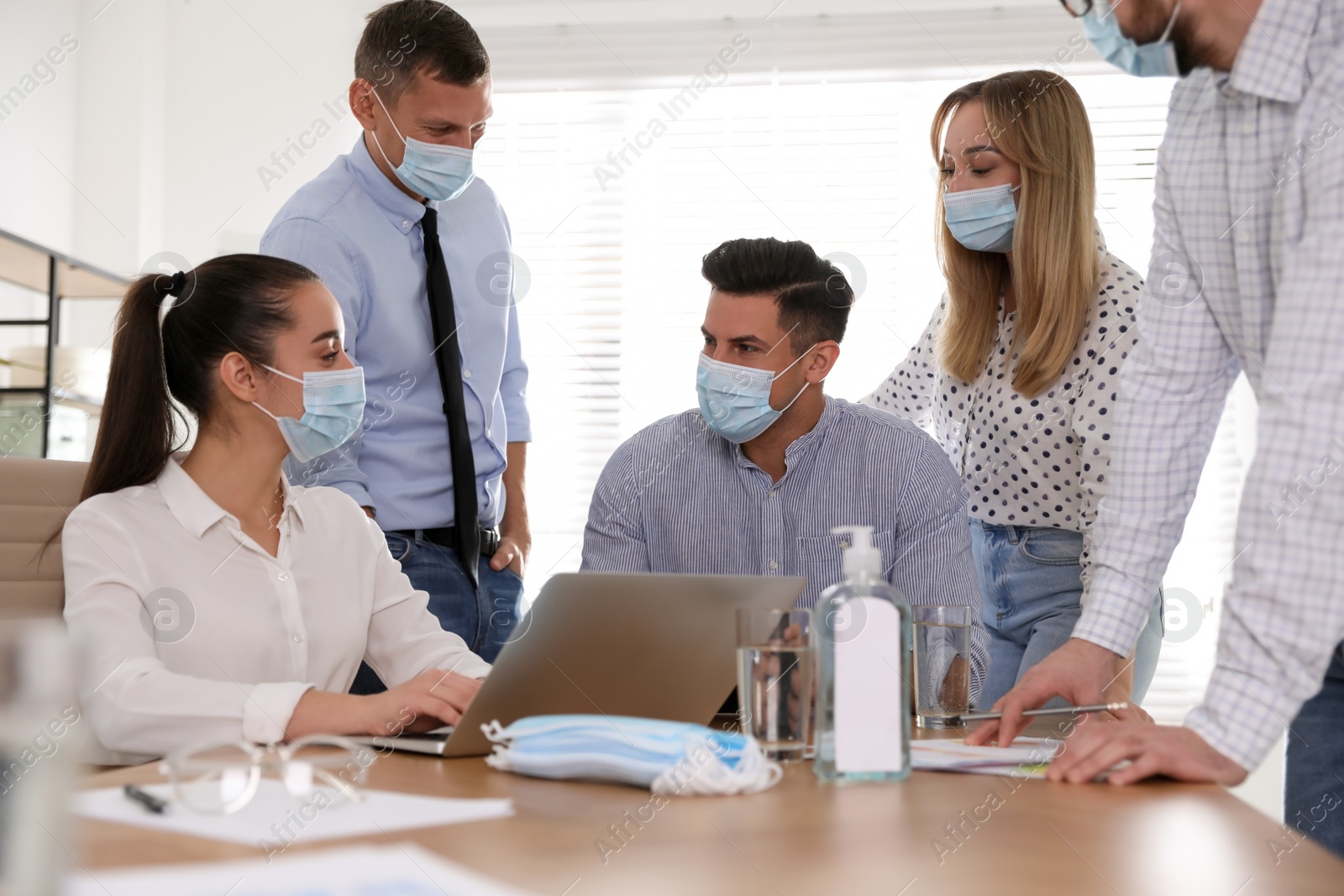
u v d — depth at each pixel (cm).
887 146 332
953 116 185
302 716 113
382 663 155
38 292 319
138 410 142
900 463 170
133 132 336
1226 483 317
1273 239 112
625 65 338
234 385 142
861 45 332
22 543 141
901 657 93
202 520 139
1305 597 94
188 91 342
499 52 340
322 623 147
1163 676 317
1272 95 105
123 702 115
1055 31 326
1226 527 316
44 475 144
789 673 101
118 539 134
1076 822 76
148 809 74
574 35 339
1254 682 94
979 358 189
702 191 335
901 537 170
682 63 337
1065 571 181
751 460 172
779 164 334
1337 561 93
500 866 62
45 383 285
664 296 334
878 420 174
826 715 92
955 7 330
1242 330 119
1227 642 96
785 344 161
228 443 144
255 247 340
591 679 106
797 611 102
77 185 335
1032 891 59
